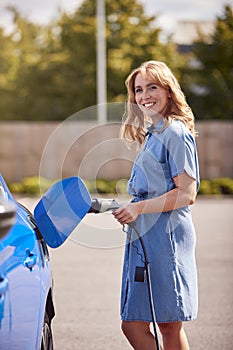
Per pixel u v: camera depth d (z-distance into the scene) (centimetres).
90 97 3738
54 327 855
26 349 432
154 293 538
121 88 3591
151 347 552
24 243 449
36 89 3822
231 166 3080
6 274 395
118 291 1060
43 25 3997
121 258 1359
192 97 3706
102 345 781
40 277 468
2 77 3881
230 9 3728
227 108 3725
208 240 1571
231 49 3712
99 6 2966
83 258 1359
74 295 1032
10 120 3862
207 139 3081
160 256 536
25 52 3894
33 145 3112
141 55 3631
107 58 3609
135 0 3678
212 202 2484
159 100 547
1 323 385
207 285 1097
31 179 2775
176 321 541
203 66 3753
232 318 895
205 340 797
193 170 536
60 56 3728
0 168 3116
